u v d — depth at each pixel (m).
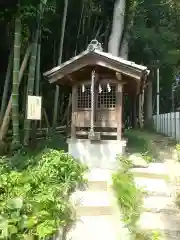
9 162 6.78
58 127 11.81
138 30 15.64
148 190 5.55
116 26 13.60
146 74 7.45
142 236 4.06
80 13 13.05
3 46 10.59
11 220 4.04
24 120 9.54
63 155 6.32
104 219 4.66
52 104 12.84
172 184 5.96
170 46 17.34
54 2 10.38
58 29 12.12
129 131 15.90
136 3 14.44
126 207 4.85
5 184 5.09
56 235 4.18
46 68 12.62
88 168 6.94
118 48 13.73
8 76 9.62
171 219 4.56
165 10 16.77
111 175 6.26
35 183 5.24
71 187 5.58
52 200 4.55
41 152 7.37
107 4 14.24
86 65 7.20
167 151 10.26
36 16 8.94
